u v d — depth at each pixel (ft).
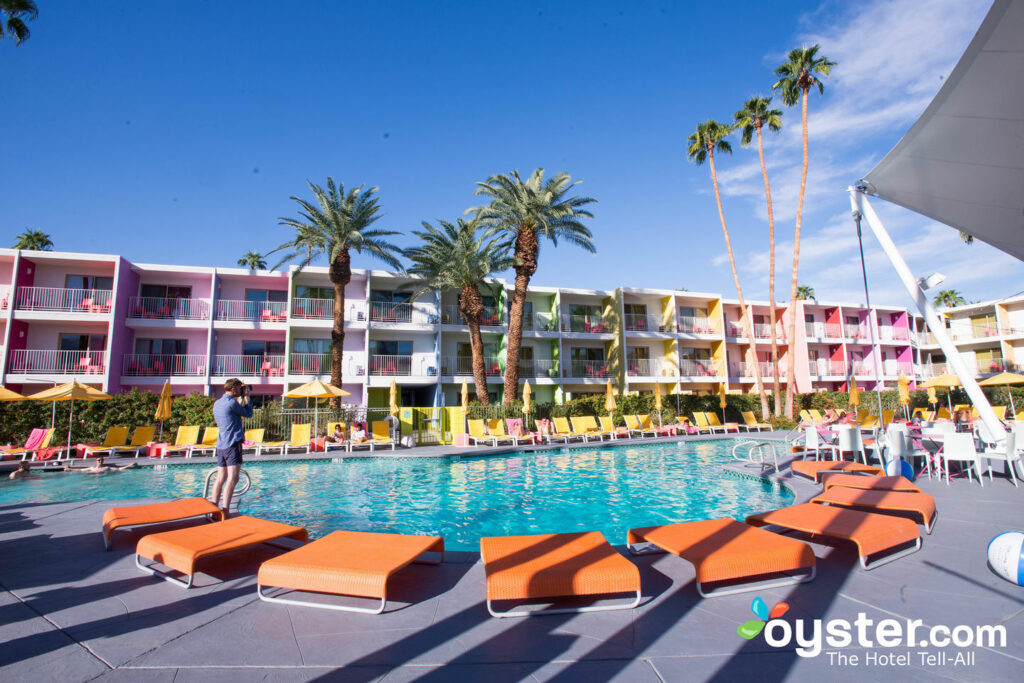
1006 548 12.46
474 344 77.92
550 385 100.22
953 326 125.08
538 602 11.98
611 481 37.81
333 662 9.12
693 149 96.48
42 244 129.39
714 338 106.93
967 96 15.17
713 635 10.07
